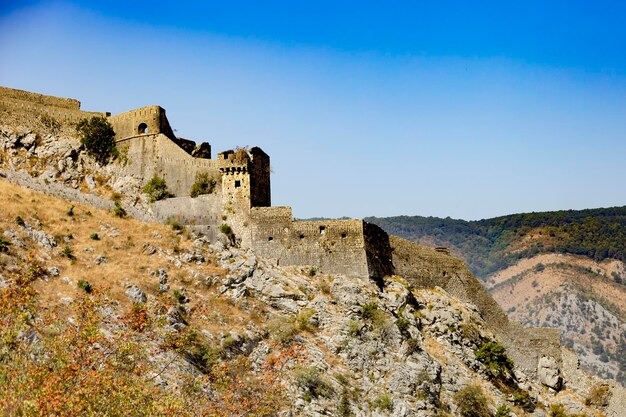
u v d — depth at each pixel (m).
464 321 107.12
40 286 88.88
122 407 61.50
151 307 89.69
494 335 110.75
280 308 97.94
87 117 124.94
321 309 97.69
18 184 113.12
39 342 68.50
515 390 103.88
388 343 95.88
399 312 101.06
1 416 56.62
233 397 79.38
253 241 106.31
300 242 105.31
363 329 95.56
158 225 109.94
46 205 108.25
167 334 83.38
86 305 76.69
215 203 109.75
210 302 96.44
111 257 100.12
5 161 117.75
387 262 108.75
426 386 92.00
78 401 58.75
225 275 100.81
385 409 88.12
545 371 108.69
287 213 106.56
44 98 125.06
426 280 111.62
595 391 107.56
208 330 91.00
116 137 121.81
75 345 66.81
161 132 119.94
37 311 81.75
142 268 98.81
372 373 92.56
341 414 85.94
